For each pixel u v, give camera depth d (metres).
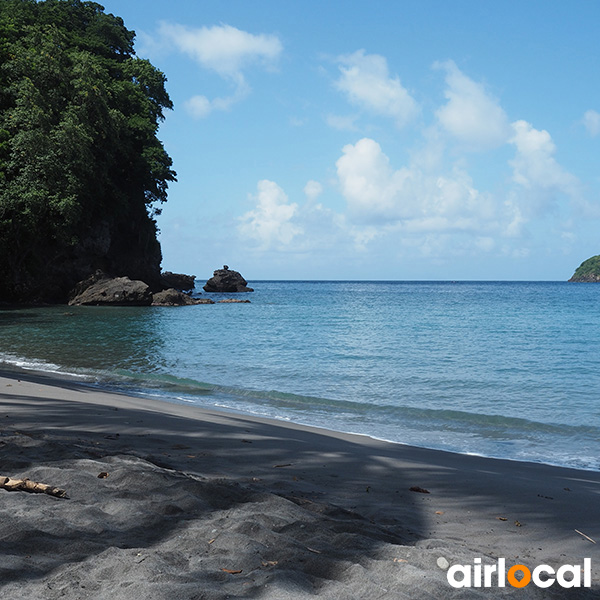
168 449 6.84
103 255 62.03
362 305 76.88
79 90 54.06
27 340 26.64
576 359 23.66
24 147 50.03
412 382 17.52
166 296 61.44
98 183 55.53
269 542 3.40
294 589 2.72
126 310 51.47
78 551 3.19
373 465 6.71
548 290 180.38
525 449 9.52
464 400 14.60
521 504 5.33
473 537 4.23
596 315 56.91
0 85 53.84
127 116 63.22
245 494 4.50
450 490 5.77
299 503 4.49
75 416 8.95
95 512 3.91
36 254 56.31
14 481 4.38
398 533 4.09
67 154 50.47
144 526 3.70
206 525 3.70
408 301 92.62
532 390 16.27
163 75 70.44
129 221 66.06
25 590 2.69
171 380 16.59
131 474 4.79
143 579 2.75
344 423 11.33
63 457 5.56
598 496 5.81
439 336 34.50
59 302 58.94
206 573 2.91
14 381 13.37
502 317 53.62
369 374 19.08
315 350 26.16
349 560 3.17
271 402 13.61
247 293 115.12
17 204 50.38
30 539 3.29
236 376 18.19
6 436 6.59
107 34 71.69
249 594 2.68
